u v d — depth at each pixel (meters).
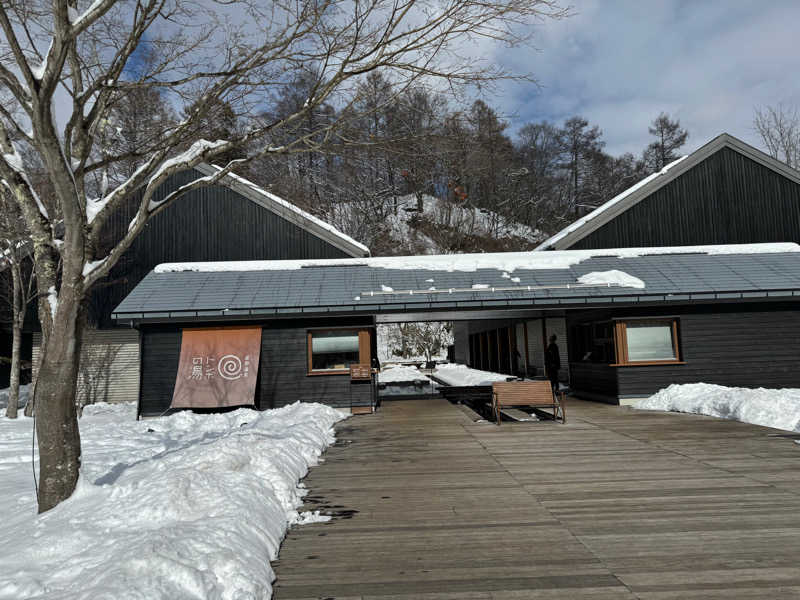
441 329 47.19
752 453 8.25
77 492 5.50
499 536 4.97
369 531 5.23
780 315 15.33
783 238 20.64
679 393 13.86
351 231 24.83
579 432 10.70
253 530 4.59
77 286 5.50
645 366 15.13
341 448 9.75
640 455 8.38
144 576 3.39
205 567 3.69
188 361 14.83
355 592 3.89
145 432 11.70
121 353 19.91
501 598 3.73
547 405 12.15
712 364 15.14
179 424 12.77
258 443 7.32
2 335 22.44
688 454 8.34
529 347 25.03
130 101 7.61
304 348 15.22
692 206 20.72
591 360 17.27
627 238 20.53
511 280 16.41
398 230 34.56
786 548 4.49
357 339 15.37
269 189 8.39
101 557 3.93
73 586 3.45
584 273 16.70
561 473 7.39
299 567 4.38
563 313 19.80
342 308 15.05
